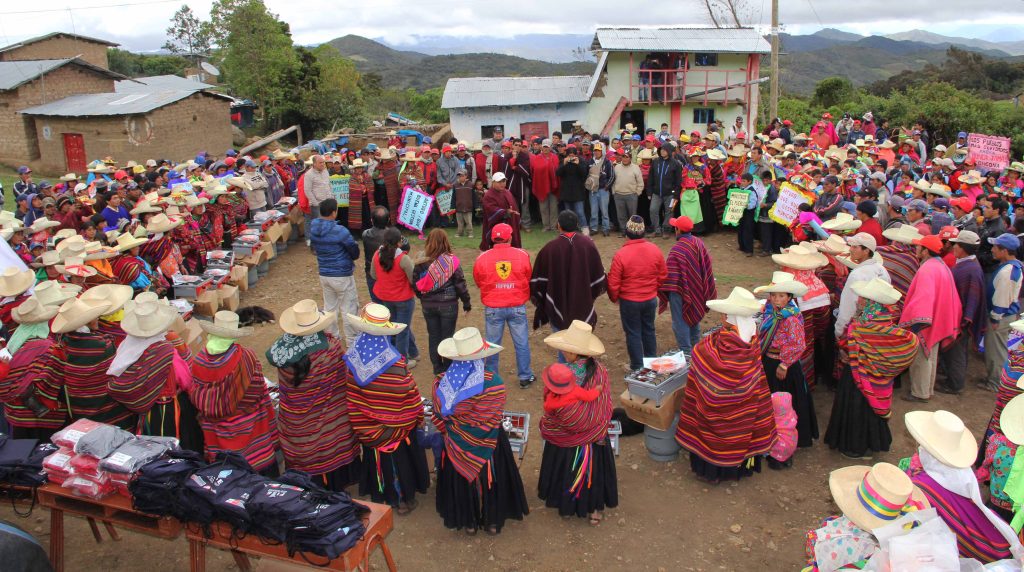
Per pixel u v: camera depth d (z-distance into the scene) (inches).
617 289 299.7
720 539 215.6
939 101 1212.5
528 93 1120.2
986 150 643.5
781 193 437.4
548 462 223.5
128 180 501.0
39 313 226.1
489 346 208.8
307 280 466.6
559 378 208.4
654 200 529.0
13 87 1071.6
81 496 185.8
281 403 213.2
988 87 2284.7
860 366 243.6
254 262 447.8
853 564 151.4
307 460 212.8
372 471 223.0
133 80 1307.8
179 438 221.1
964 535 150.4
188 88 1184.2
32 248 406.6
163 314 217.0
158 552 214.8
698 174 523.5
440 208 561.9
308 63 1807.3
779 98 1567.4
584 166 530.0
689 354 313.9
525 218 573.0
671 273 302.2
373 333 210.2
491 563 206.7
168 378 216.8
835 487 157.0
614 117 1099.9
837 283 296.2
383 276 305.1
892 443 263.0
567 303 295.1
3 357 225.6
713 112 1125.1
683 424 245.6
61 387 215.8
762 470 250.8
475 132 1120.8
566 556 209.3
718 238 539.2
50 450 197.9
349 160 603.2
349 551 161.5
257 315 389.7
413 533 220.2
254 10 1695.4
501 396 208.1
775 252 494.3
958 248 289.0
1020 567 138.8
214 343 205.3
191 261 411.2
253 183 500.4
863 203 334.3
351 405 214.4
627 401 251.8
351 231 551.2
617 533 219.5
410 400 214.1
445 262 293.4
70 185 537.0
